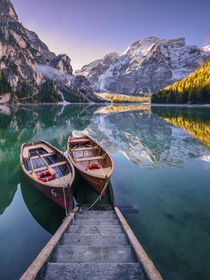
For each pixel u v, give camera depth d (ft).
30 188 24.34
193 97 274.98
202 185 24.59
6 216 18.48
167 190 23.22
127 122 91.50
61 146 47.57
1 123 80.59
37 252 14.01
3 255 13.64
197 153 38.81
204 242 14.38
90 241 11.76
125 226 13.48
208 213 18.34
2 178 27.45
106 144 48.37
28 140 53.16
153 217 17.58
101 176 20.02
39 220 17.90
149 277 7.63
